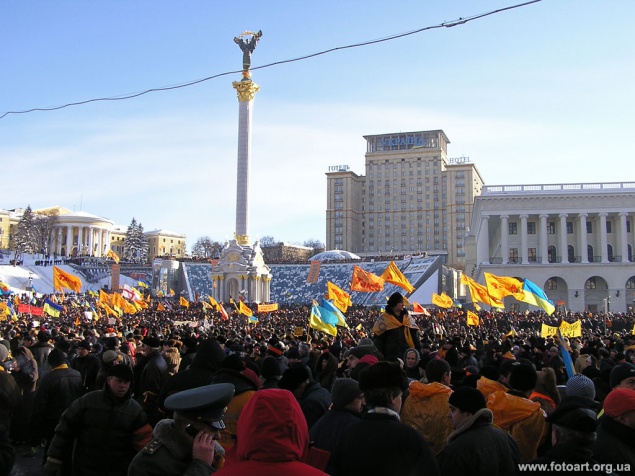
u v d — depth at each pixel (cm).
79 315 5041
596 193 9331
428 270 9750
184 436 584
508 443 654
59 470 817
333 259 12494
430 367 899
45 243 17050
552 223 9994
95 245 18312
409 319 1303
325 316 2328
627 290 9344
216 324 4666
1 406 957
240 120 9162
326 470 597
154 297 10638
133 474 579
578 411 578
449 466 631
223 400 536
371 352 1022
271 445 425
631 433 633
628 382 841
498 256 10819
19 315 4562
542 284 9275
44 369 1546
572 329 2795
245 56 9106
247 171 9219
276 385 995
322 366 1173
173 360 1356
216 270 9538
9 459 698
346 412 722
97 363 1409
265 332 3122
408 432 580
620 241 9462
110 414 805
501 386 889
